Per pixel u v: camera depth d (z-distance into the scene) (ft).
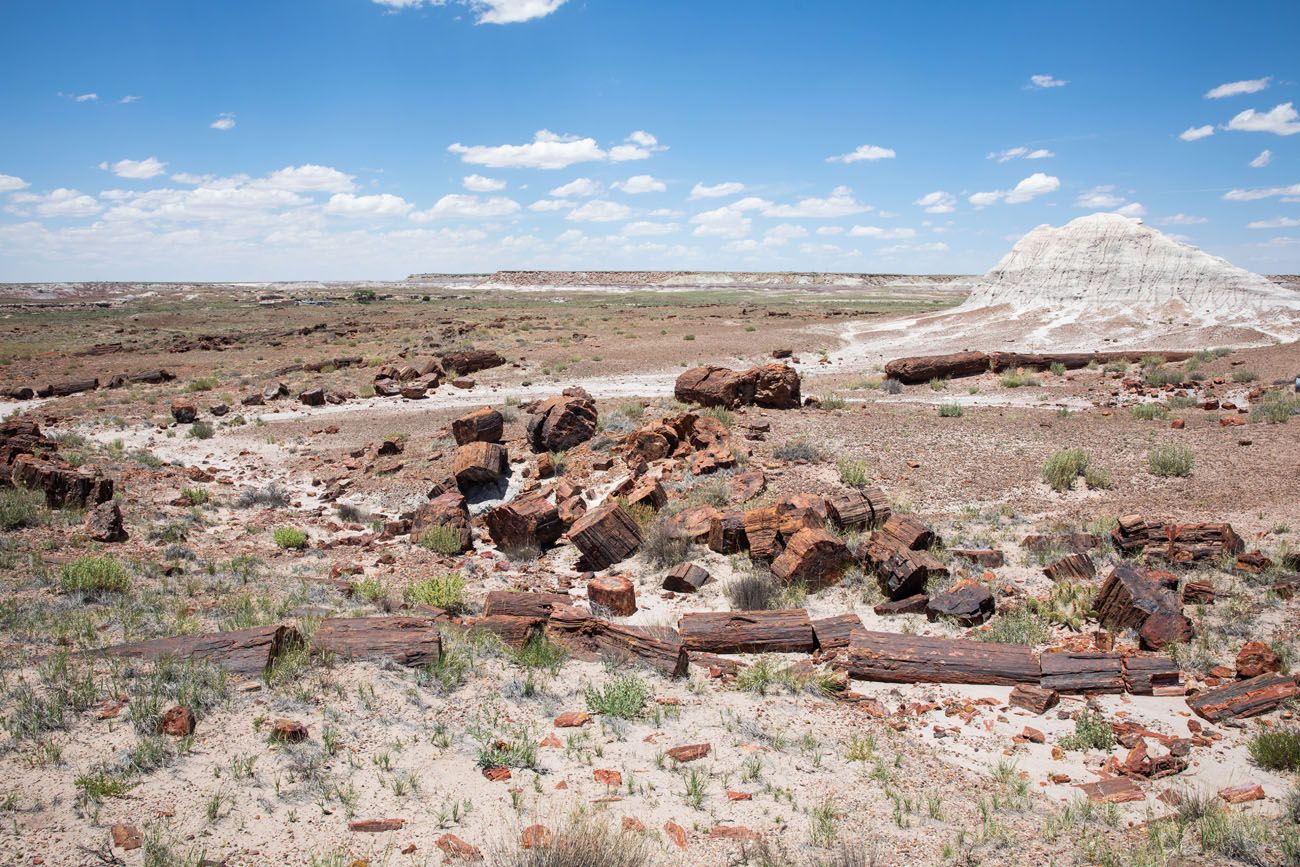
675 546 50.21
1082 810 23.36
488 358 144.15
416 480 74.43
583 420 82.12
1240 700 29.35
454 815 21.04
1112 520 51.37
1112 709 30.48
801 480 64.54
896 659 33.76
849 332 186.19
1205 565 43.01
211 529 59.62
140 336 240.94
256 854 18.71
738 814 22.30
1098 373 118.01
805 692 32.24
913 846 21.07
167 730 23.30
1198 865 20.47
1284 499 53.57
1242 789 24.36
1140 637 35.60
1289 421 75.97
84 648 29.45
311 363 148.87
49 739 22.35
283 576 45.96
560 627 35.37
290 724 24.02
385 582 46.85
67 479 59.16
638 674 32.58
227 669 27.53
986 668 33.06
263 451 90.99
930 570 42.93
